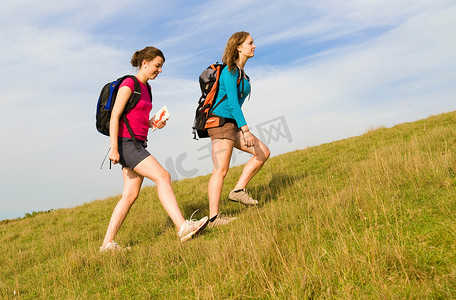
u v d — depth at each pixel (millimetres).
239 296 2291
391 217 3086
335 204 3773
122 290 3053
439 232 2490
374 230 2869
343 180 5609
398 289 1938
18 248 6988
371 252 2287
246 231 3471
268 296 2203
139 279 3193
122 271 3424
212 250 3252
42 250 6379
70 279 3615
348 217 3359
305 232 3035
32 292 3646
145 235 5605
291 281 2211
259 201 5562
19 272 5031
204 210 6277
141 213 7480
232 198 5305
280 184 6453
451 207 2891
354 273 2209
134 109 4203
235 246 3145
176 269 3145
